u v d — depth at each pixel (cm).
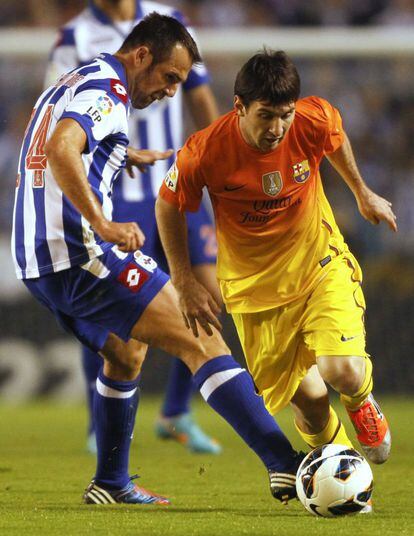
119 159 1523
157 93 1569
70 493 1648
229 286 1553
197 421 3300
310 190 1512
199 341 1491
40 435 2767
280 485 1442
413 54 3497
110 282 1479
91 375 2272
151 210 2267
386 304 3766
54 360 3775
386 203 1594
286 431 2941
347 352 1435
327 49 3484
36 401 3769
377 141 4259
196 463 2156
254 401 1465
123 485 1536
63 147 1388
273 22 5134
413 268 3894
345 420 3166
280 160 1470
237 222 1512
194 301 1481
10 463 2127
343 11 5122
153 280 1492
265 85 1370
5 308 3772
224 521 1295
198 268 2331
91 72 1502
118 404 1528
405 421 3064
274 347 1529
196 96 2333
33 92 4159
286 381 1543
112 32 2364
